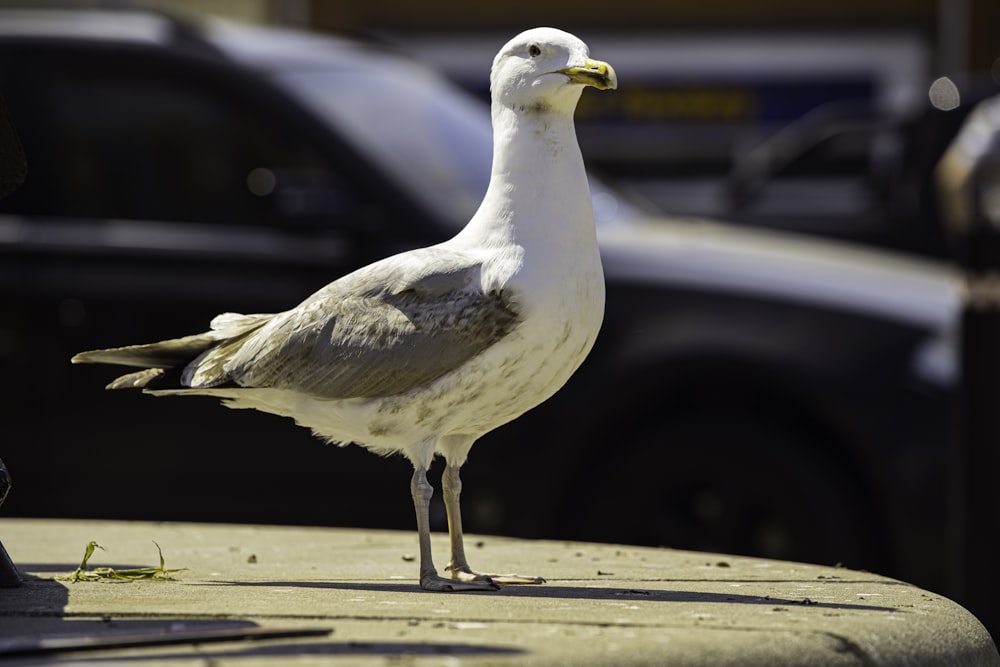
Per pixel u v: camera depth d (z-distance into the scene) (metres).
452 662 3.40
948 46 20.69
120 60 9.24
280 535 6.51
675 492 8.54
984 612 6.88
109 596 4.55
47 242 8.92
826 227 15.07
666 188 17.48
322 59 9.57
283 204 8.86
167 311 8.77
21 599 4.48
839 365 8.23
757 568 5.48
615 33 21.48
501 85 5.00
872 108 20.81
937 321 8.35
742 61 21.31
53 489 8.80
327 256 8.76
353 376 4.82
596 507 8.58
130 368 8.73
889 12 20.89
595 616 4.12
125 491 8.74
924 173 14.80
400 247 8.73
